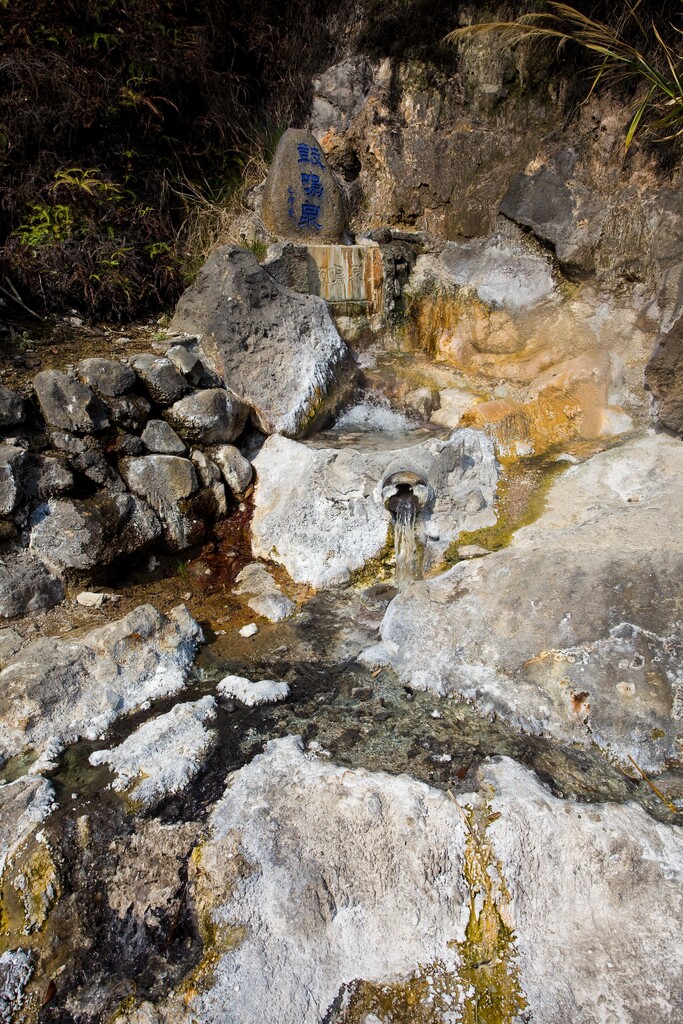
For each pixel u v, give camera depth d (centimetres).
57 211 519
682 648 286
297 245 508
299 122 643
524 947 220
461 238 555
